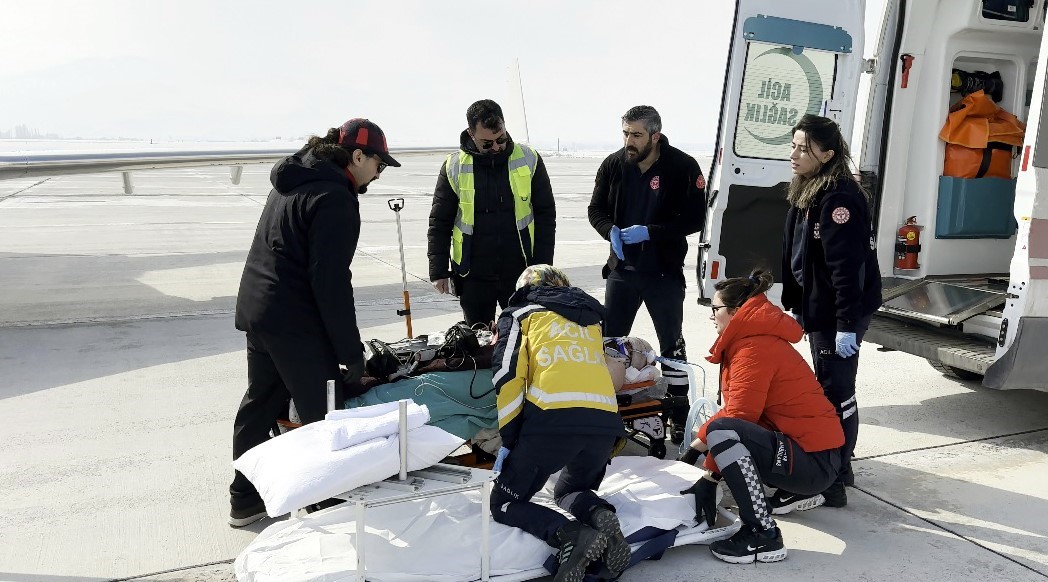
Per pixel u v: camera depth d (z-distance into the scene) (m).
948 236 5.69
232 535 3.44
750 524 3.12
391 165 3.40
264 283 3.24
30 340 6.99
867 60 5.44
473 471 2.82
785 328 3.18
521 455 2.90
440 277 4.50
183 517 3.61
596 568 2.88
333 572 2.70
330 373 3.32
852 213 3.50
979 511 3.70
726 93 5.01
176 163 10.87
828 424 3.19
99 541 3.36
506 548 2.88
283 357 3.26
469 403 3.57
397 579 2.71
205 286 9.80
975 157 5.56
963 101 5.59
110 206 22.34
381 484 2.71
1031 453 4.47
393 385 3.55
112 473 4.12
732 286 3.29
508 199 4.38
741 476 3.06
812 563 3.18
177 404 5.27
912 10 5.33
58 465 4.21
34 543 3.33
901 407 5.32
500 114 4.19
